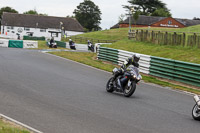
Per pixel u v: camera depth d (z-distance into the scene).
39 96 9.82
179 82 16.55
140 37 31.80
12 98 9.20
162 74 17.73
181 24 98.12
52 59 23.02
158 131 6.81
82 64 21.45
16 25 98.50
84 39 62.25
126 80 11.05
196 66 15.82
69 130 6.40
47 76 14.49
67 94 10.53
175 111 9.23
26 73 14.85
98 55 25.69
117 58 22.77
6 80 12.45
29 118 7.15
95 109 8.53
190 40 24.88
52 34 88.44
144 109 9.07
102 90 12.01
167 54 24.00
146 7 108.12
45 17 102.81
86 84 13.16
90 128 6.65
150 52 25.94
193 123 7.86
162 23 97.31
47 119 7.16
